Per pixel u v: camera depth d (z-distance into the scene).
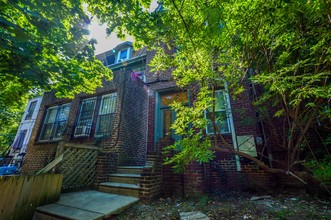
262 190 3.82
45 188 3.10
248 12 2.20
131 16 3.48
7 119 13.07
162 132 6.11
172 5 2.55
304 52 2.58
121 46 9.86
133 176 4.22
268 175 3.96
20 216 2.63
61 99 7.93
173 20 2.63
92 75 5.12
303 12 2.12
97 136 6.16
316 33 2.32
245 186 4.00
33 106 11.93
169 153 4.10
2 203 2.43
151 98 6.64
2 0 2.81
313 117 2.58
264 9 2.13
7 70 3.37
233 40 2.80
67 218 2.50
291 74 2.69
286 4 2.05
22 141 10.64
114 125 5.89
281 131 4.14
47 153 6.88
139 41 3.84
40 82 4.02
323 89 1.77
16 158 9.62
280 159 3.96
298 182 3.65
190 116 2.68
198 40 2.61
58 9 3.47
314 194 3.32
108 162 4.78
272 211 2.55
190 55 2.67
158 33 3.14
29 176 2.86
